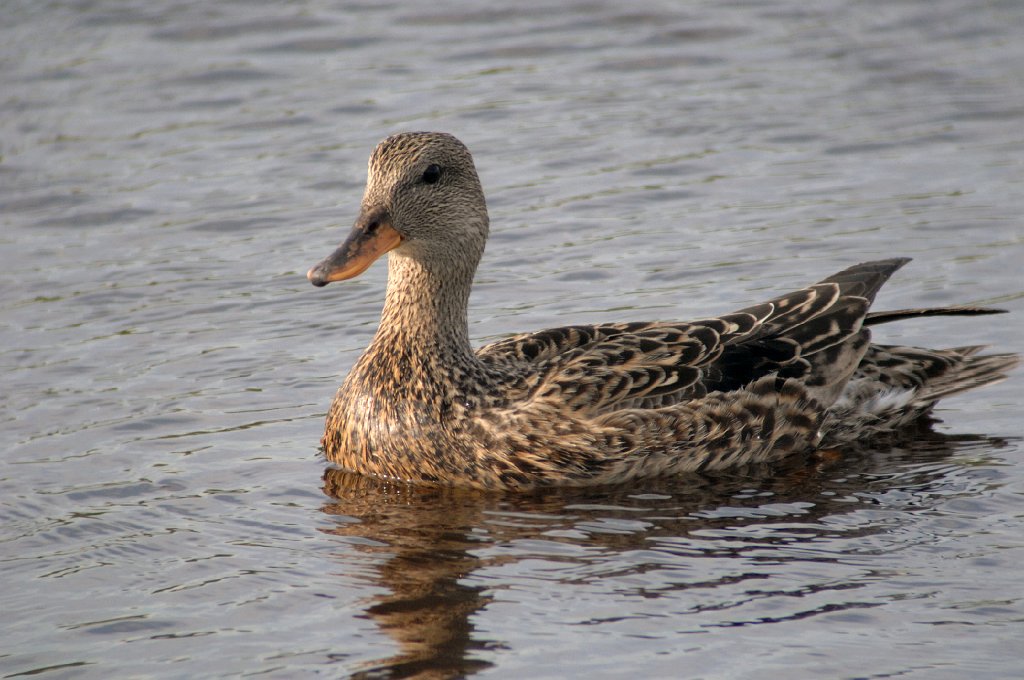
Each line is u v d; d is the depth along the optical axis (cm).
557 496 1234
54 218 1864
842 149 2028
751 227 1797
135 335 1556
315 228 1828
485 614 1009
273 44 2403
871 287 1368
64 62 2317
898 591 1029
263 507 1202
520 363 1288
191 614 1020
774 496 1221
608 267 1700
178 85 2256
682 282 1652
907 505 1184
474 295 1642
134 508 1194
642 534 1146
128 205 1894
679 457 1266
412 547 1125
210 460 1288
